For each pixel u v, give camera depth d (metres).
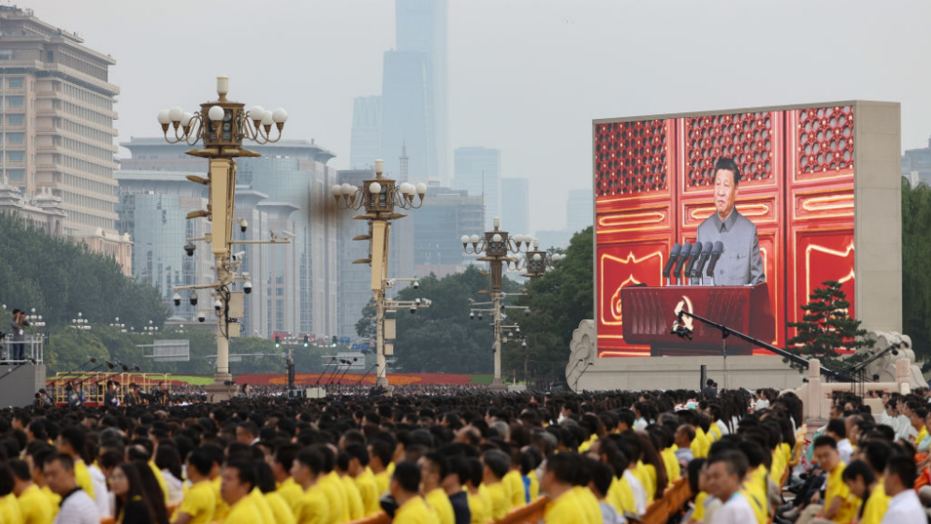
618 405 57.44
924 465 34.66
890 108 138.62
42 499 22.61
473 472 23.53
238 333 73.50
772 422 35.97
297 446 24.06
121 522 21.41
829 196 138.25
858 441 32.25
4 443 28.86
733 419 51.12
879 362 135.25
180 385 174.38
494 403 53.72
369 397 74.62
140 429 34.91
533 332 184.12
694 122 143.62
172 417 41.41
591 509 22.11
